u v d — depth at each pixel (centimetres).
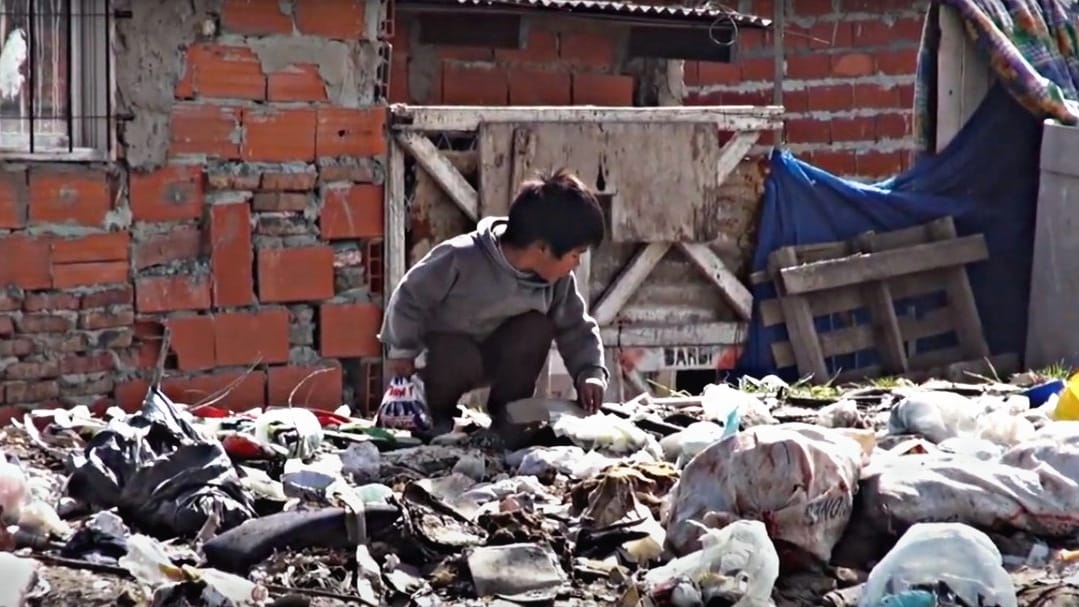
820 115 1573
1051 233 1173
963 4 1209
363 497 569
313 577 493
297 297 1099
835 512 512
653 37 1331
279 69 1083
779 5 1567
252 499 570
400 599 483
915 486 530
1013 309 1237
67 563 501
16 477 539
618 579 496
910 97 1545
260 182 1084
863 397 871
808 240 1223
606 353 1183
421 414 726
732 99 1590
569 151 1146
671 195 1174
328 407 1112
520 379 736
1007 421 673
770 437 517
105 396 1050
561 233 693
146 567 486
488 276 713
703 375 1224
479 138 1128
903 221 1234
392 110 1116
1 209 1005
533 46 1303
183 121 1059
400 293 720
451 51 1273
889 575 468
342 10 1095
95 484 570
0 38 1009
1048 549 521
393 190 1118
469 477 631
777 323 1218
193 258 1073
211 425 706
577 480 628
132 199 1048
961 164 1234
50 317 1027
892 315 1217
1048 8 1270
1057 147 1162
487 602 479
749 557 471
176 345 1068
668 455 669
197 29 1058
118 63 1034
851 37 1558
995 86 1227
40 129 1025
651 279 1195
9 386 1015
